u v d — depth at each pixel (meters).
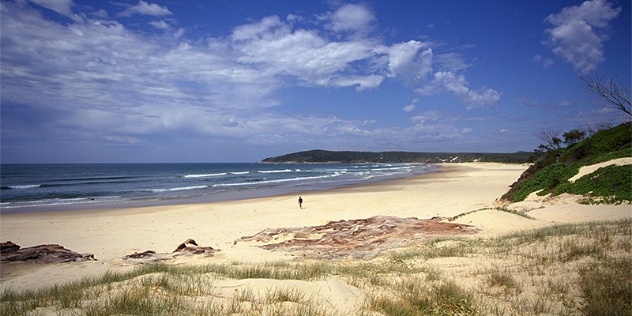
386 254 10.60
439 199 27.88
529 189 22.30
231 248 13.01
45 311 4.54
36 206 29.16
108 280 6.65
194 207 27.02
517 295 5.98
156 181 59.31
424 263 8.65
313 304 5.05
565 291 5.92
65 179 64.62
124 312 4.29
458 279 7.04
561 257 7.57
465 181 45.56
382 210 23.59
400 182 48.25
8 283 8.52
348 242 12.77
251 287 5.75
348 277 7.16
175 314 4.27
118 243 15.45
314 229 15.31
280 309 4.62
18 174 82.06
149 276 6.29
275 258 11.01
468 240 11.40
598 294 5.46
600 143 24.02
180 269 8.02
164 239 16.09
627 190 16.09
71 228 19.20
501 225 13.95
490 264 7.94
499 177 51.50
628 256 7.08
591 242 8.33
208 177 70.81
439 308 5.43
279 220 20.62
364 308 5.13
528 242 9.50
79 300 4.93
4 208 28.08
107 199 33.97
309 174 79.56
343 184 48.03
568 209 16.41
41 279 8.85
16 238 16.88
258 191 40.34
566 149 28.75
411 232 13.31
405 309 5.13
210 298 5.15
